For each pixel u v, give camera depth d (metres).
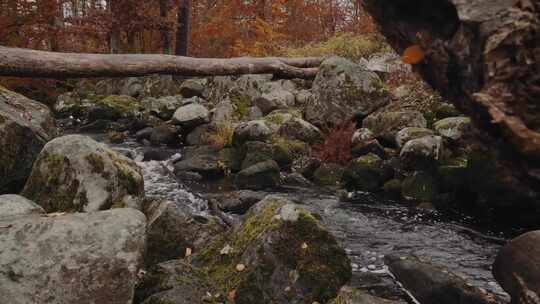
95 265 2.37
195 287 2.78
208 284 2.87
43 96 14.55
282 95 10.75
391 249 4.90
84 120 12.82
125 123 12.13
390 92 9.34
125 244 2.46
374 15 1.59
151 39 20.42
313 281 3.30
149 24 16.48
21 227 2.44
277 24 19.42
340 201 6.61
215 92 12.49
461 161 6.68
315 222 3.46
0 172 4.43
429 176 6.55
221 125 9.69
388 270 4.29
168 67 7.19
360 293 3.20
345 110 9.09
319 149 8.35
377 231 5.44
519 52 1.10
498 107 1.13
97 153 4.09
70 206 3.88
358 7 17.84
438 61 1.35
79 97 14.37
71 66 5.79
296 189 7.25
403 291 3.88
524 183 1.29
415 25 1.41
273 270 3.26
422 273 3.80
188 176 7.79
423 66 1.46
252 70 9.00
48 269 2.31
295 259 3.33
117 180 4.07
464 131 1.41
